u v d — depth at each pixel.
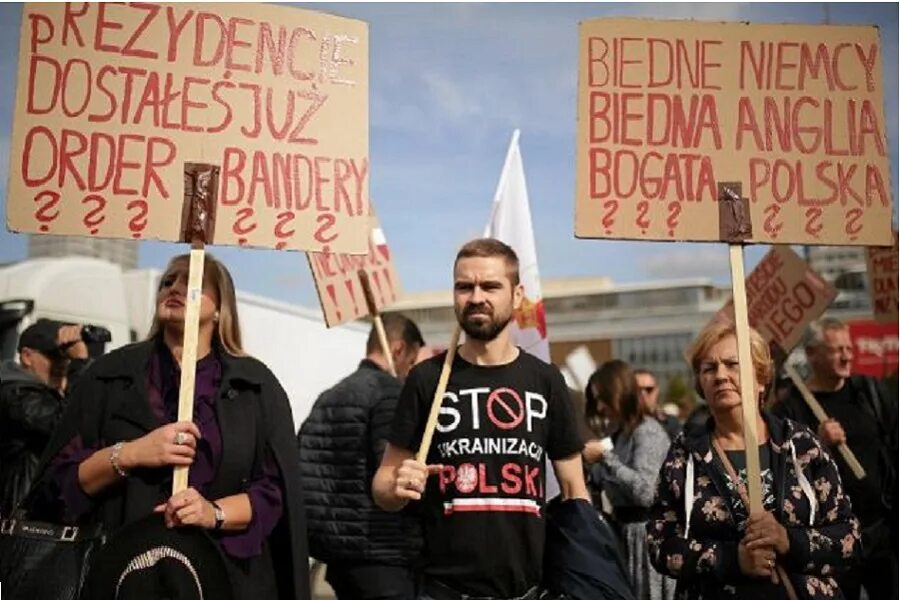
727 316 6.15
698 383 3.36
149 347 3.10
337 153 3.29
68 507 2.82
